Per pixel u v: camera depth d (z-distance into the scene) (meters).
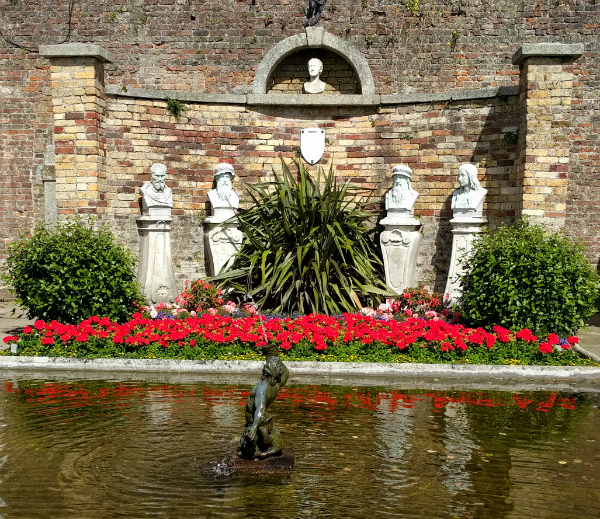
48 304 8.07
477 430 5.47
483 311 8.23
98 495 4.14
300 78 11.95
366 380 7.08
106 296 8.20
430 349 7.67
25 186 13.15
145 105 10.46
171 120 10.70
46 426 5.44
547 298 7.89
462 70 12.88
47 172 12.97
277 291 9.12
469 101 10.55
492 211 10.41
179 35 12.98
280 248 9.53
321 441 5.15
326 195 10.02
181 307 9.22
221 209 10.33
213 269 10.32
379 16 12.90
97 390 6.55
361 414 5.87
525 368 7.29
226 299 9.98
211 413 5.81
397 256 10.10
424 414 5.89
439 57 12.90
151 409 5.93
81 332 7.61
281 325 8.01
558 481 4.44
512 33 12.79
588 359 7.70
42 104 13.02
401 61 12.95
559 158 9.34
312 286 9.12
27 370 7.35
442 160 10.74
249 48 12.97
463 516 3.90
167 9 12.94
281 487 4.29
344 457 4.82
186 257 10.81
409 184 10.30
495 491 4.26
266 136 11.23
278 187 10.43
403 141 10.99
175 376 7.15
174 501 4.07
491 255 8.13
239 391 6.54
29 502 4.03
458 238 9.90
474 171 9.87
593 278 8.20
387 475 4.50
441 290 10.72
